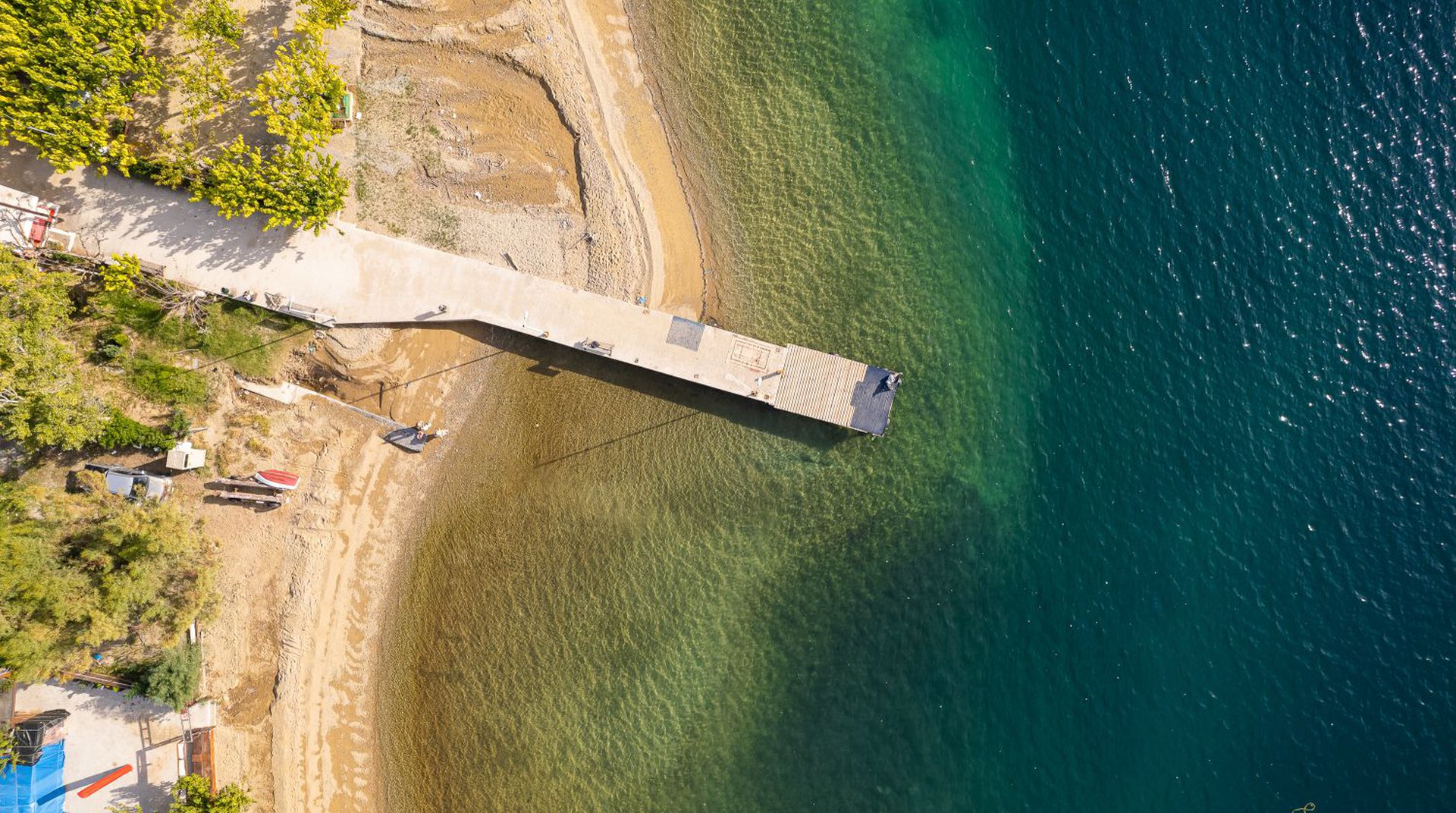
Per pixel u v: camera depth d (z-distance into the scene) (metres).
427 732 42.84
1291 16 44.22
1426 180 44.59
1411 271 44.50
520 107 42.56
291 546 42.03
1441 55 44.66
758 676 43.41
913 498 43.84
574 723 42.88
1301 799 43.22
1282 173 44.81
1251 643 43.97
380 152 41.84
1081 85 44.47
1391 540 44.09
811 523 43.59
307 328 41.53
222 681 41.69
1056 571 44.12
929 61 44.78
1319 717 43.62
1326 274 44.66
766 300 43.44
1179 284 44.78
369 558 42.53
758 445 43.41
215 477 41.22
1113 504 44.22
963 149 44.69
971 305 44.28
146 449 40.31
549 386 42.94
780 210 43.69
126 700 40.53
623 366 43.12
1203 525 44.25
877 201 44.12
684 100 43.47
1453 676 43.56
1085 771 43.53
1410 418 44.31
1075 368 44.50
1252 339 44.62
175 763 40.94
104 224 40.03
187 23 37.56
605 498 43.16
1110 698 43.75
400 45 41.97
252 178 37.12
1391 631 43.88
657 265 42.94
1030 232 44.75
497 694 42.88
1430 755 43.25
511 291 42.06
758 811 42.97
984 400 44.19
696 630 43.28
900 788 43.38
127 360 39.91
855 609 43.69
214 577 40.59
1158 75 44.44
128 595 36.81
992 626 44.00
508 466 42.97
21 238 38.50
